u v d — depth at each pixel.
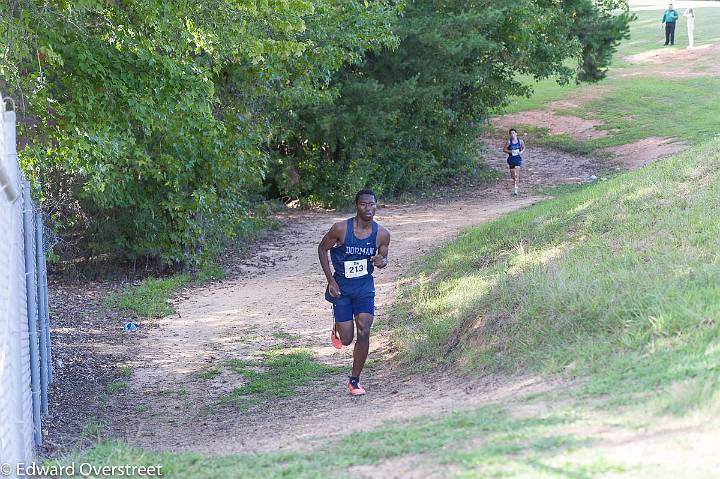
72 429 10.23
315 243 25.47
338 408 10.07
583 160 40.06
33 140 15.66
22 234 8.90
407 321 14.16
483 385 9.28
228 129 22.08
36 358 9.16
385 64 31.83
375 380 11.52
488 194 33.75
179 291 19.59
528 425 6.71
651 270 9.97
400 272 18.81
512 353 9.80
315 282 19.72
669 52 62.31
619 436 5.98
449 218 27.58
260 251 24.52
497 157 42.50
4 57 13.68
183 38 15.48
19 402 7.37
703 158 15.38
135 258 22.14
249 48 16.03
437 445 6.71
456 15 32.38
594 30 41.53
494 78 36.88
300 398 11.07
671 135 41.50
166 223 21.88
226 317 16.66
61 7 14.44
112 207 20.88
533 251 14.38
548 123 48.25
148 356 14.05
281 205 32.94
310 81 25.23
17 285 7.85
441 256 17.97
